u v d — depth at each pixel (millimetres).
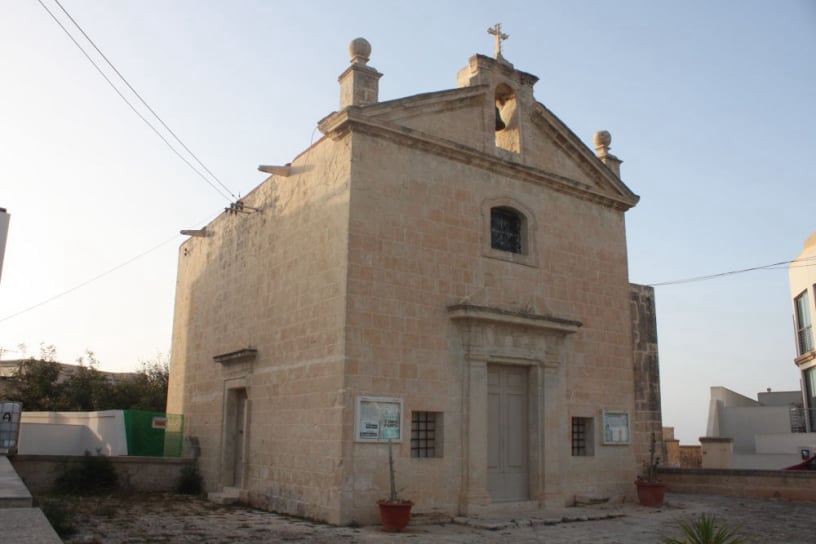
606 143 19750
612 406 17484
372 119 14133
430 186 15008
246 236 18297
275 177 17016
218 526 12344
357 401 13031
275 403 15352
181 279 23109
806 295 32156
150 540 10680
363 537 11312
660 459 20641
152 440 20766
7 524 6406
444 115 15641
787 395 40812
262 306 16750
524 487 15484
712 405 36125
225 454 17594
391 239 14117
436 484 13766
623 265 18797
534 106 17469
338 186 14188
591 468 16625
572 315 17125
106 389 33656
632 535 12070
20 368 34094
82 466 17500
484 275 15508
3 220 12703
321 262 14375
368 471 12945
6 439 16672
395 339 13742
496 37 17438
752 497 17828
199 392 19922
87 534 11008
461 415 14398
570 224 17750
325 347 13711
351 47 14586
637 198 19234
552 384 16094
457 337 14695
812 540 11555
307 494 13562
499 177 16391
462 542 11109
